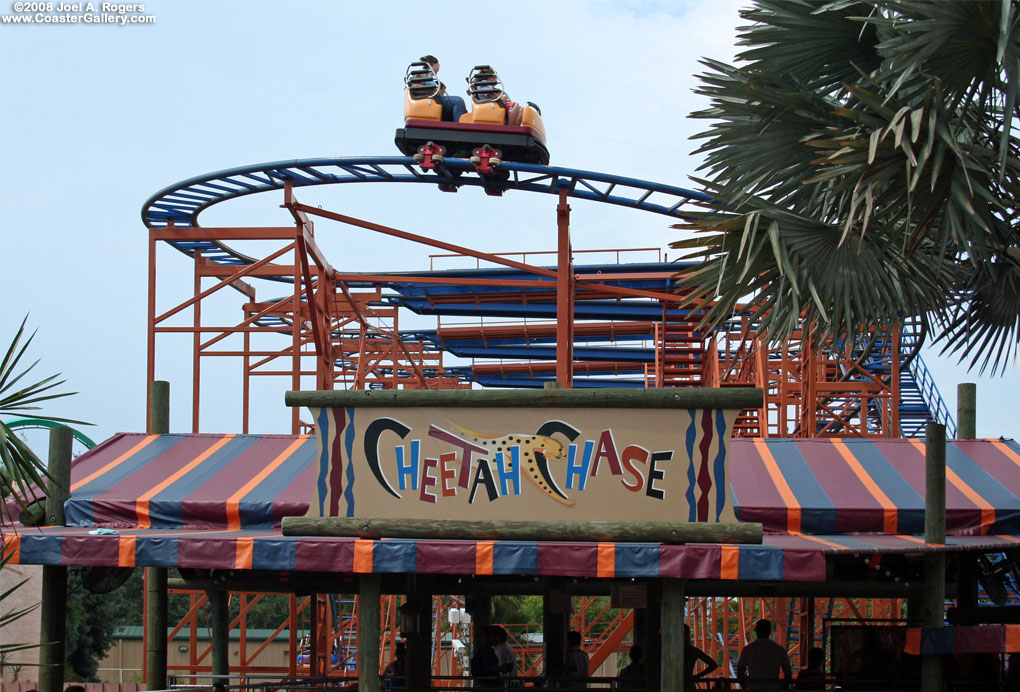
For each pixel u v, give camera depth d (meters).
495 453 9.75
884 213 11.31
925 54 10.12
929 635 10.38
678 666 9.51
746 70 12.17
